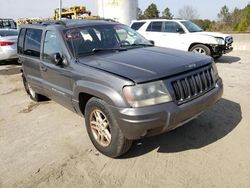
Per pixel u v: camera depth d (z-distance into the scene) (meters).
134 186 3.05
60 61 4.07
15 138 4.43
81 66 3.71
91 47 4.21
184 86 3.25
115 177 3.23
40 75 5.01
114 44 4.45
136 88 3.00
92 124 3.75
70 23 4.64
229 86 6.70
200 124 4.43
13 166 3.60
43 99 6.24
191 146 3.79
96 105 3.47
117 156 3.56
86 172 3.36
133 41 4.76
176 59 3.60
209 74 3.70
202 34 10.45
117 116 3.13
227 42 10.36
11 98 6.78
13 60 12.21
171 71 3.19
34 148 4.04
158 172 3.26
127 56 3.79
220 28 43.94
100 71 3.38
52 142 4.19
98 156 3.70
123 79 3.08
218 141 3.87
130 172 3.30
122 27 5.00
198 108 3.34
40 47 4.89
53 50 4.43
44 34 4.76
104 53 4.09
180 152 3.65
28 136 4.47
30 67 5.37
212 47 10.14
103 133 3.59
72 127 4.70
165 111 3.02
